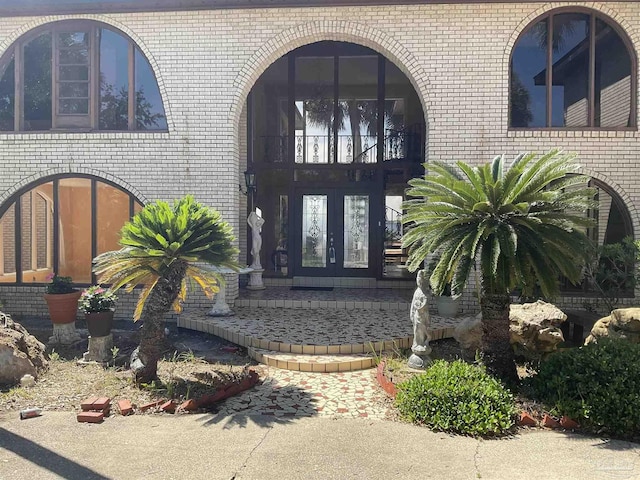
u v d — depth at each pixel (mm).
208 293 5867
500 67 8148
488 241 4746
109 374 5594
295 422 4340
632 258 6754
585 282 8156
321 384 5480
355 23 8352
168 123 8625
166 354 6703
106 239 8922
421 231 5141
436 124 8289
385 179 11273
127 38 8750
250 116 11500
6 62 8922
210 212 5406
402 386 4754
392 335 6945
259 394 5121
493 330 4984
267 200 11523
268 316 8188
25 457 3574
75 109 8922
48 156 8727
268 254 11555
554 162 4879
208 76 8570
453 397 4316
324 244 11414
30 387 5148
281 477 3328
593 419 4094
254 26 8484
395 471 3428
